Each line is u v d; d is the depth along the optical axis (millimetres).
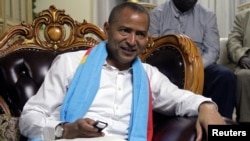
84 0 3799
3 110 1637
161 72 1723
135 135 1332
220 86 2533
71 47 1837
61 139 1186
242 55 2881
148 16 1394
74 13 3805
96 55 1440
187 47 1650
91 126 1127
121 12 1362
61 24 1838
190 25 2859
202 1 3881
